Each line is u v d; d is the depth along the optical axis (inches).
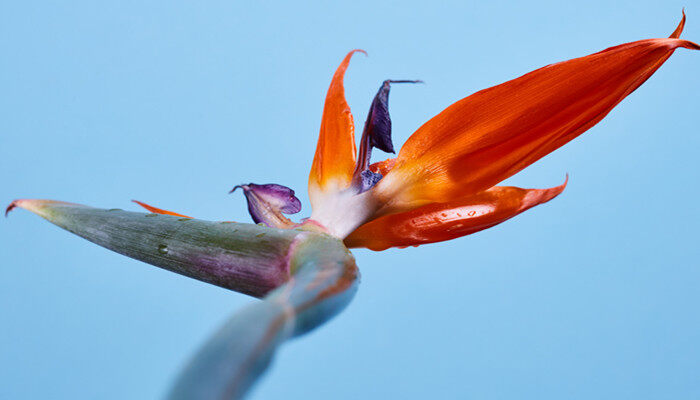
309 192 30.5
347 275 26.7
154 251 29.0
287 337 21.0
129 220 29.2
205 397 17.3
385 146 29.8
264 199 30.3
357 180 30.0
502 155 29.8
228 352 18.6
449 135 29.8
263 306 21.4
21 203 30.0
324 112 30.7
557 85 29.3
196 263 28.7
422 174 30.0
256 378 18.8
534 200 30.9
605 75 29.2
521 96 29.5
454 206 30.8
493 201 30.8
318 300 25.7
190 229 28.9
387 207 30.1
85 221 29.4
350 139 30.4
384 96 29.7
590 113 29.4
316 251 27.9
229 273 28.5
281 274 28.3
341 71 30.9
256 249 28.4
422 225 30.8
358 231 30.8
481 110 29.6
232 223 28.9
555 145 29.7
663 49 29.0
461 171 29.9
